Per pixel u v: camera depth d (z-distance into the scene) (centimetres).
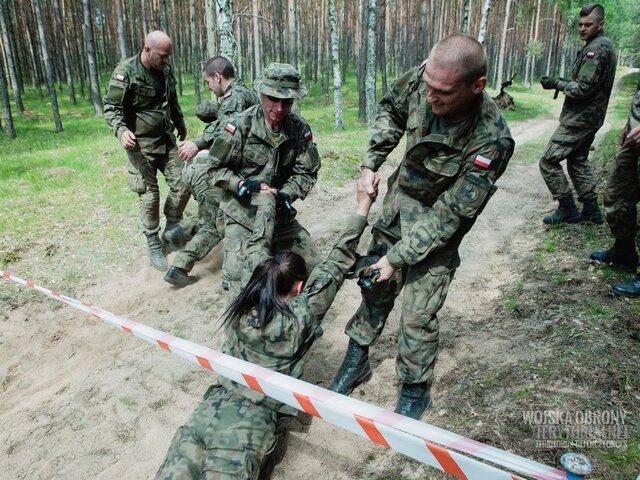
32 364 368
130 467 267
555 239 503
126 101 461
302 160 353
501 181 834
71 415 307
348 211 679
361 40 2033
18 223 598
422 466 240
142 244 557
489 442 237
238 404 229
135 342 388
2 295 444
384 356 345
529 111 2145
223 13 859
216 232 464
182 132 537
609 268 398
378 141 274
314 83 3631
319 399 191
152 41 446
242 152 332
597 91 477
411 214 262
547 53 4819
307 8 3712
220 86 460
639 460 211
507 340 332
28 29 2972
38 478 262
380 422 177
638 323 316
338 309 423
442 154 237
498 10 4159
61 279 480
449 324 378
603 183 648
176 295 464
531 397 261
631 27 3350
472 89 213
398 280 278
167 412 307
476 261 498
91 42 2233
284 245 356
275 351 238
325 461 261
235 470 207
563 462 136
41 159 1011
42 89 3338
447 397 285
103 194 718
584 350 291
